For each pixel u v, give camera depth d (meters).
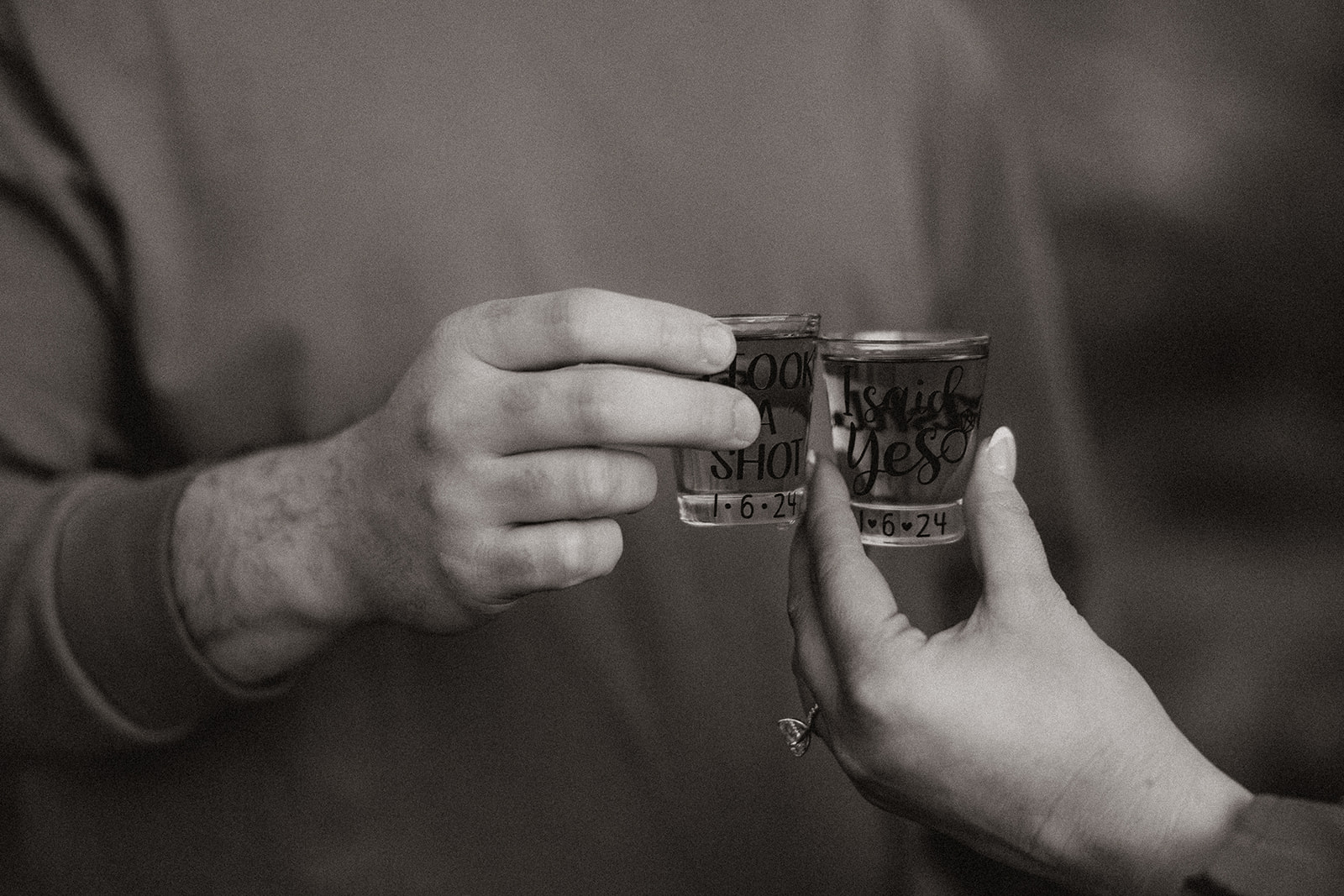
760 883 0.61
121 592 0.51
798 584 0.50
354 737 0.57
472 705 0.57
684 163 0.58
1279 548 1.95
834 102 0.60
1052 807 0.44
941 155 0.64
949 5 0.64
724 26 0.58
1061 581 0.71
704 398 0.45
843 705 0.46
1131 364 2.17
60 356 0.56
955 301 0.66
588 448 0.46
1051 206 2.21
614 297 0.45
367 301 0.56
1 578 0.53
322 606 0.50
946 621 0.68
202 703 0.52
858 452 0.49
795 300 0.59
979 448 0.50
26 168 0.54
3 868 0.57
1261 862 0.42
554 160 0.57
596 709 0.58
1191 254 2.19
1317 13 2.18
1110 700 0.44
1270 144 2.19
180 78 0.55
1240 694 1.65
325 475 0.50
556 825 0.58
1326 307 2.17
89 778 0.57
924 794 0.46
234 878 0.57
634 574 0.58
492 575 0.47
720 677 0.59
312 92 0.55
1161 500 2.06
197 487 0.52
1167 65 2.23
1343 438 2.11
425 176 0.56
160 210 0.55
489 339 0.46
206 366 0.56
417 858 0.58
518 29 0.57
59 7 0.54
